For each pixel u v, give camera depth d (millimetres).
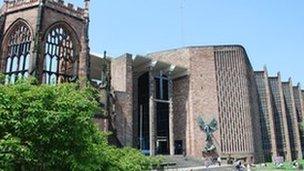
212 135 78312
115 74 73188
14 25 50688
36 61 46562
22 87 14523
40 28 48219
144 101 83750
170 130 78125
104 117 55562
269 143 101312
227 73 83750
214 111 80125
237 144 79688
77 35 53688
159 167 56031
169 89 80938
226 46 85500
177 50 86250
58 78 51156
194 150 78000
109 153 19797
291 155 106438
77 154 14820
